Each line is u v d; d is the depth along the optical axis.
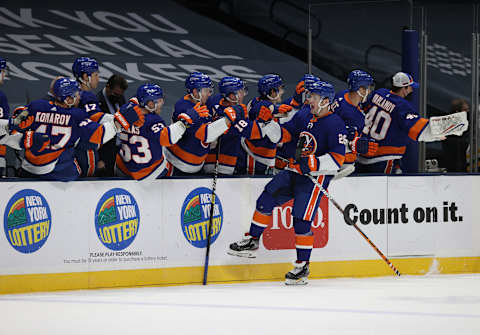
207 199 21.25
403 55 26.30
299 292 19.39
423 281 21.41
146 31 44.97
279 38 45.75
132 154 20.20
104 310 16.81
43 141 19.16
